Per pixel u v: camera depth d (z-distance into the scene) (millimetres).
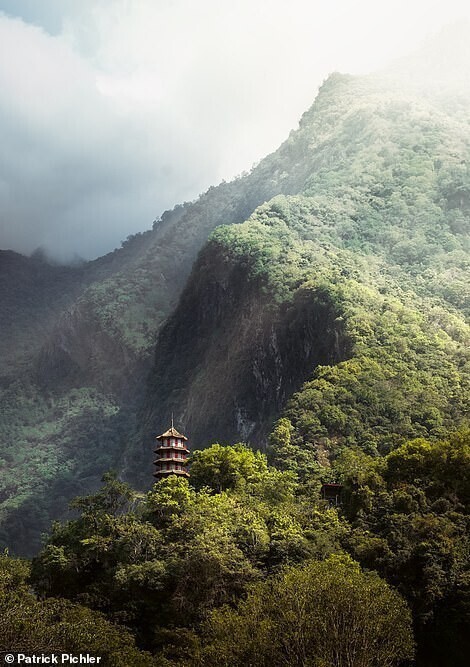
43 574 76938
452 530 79625
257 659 55156
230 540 75875
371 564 76875
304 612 56062
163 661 57531
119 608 72250
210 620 63031
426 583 73250
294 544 76375
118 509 85875
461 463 89125
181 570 72250
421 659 70188
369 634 55625
